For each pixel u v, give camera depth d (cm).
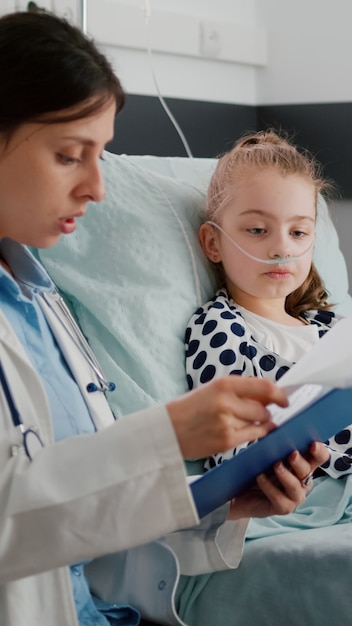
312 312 179
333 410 104
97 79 97
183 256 164
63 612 98
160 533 90
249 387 93
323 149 280
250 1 290
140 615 121
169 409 91
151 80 252
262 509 125
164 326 155
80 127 97
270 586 125
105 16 233
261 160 166
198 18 263
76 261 154
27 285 119
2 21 99
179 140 258
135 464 89
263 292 164
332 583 121
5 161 98
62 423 110
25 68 95
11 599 97
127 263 157
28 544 89
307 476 119
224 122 277
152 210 165
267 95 292
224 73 279
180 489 90
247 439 95
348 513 146
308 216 165
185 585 131
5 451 95
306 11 280
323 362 102
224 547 127
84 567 123
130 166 171
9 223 102
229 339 155
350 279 281
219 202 167
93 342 150
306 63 282
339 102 276
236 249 164
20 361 101
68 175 100
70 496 88
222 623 126
